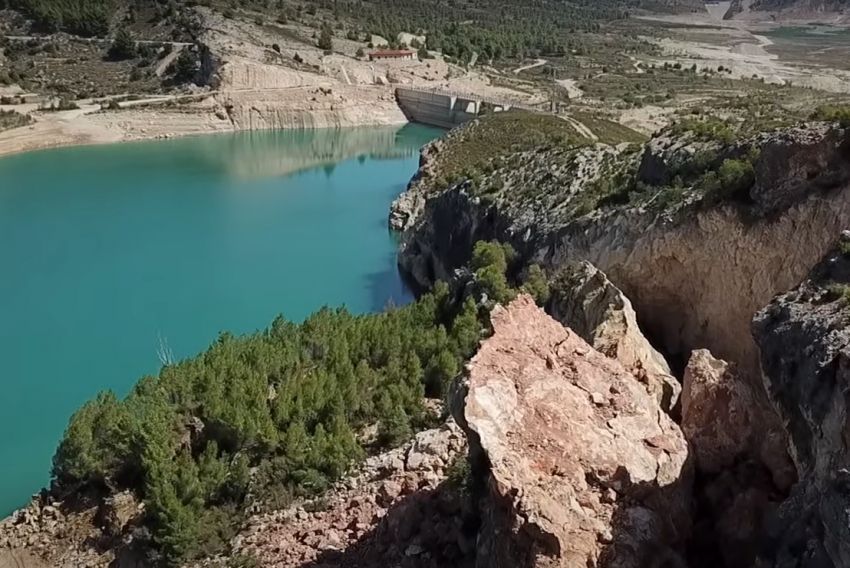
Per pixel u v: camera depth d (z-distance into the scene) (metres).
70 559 37.81
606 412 22.67
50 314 74.94
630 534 20.05
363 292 82.94
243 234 101.00
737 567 21.50
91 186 123.62
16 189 120.19
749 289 42.91
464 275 55.94
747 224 42.62
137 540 36.19
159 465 36.75
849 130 37.91
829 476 17.08
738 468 23.72
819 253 38.88
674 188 50.22
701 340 47.00
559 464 20.70
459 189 81.06
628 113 156.50
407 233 94.19
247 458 39.00
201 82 186.62
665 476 21.92
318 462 37.91
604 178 64.69
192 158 147.12
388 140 175.00
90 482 41.22
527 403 21.78
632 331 32.50
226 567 32.44
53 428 55.59
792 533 18.11
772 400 21.31
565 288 44.38
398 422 40.50
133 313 75.44
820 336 19.48
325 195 122.38
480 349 23.25
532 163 76.88
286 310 77.31
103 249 93.56
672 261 48.19
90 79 184.00
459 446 34.50
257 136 173.38
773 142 41.09
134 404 43.03
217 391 42.12
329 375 44.84
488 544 21.92
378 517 32.25
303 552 31.70
